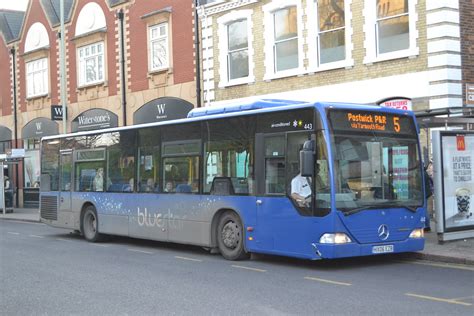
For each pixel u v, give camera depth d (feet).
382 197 34.06
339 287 28.37
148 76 80.18
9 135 111.65
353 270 33.30
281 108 34.91
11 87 110.63
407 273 31.91
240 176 37.50
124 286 29.78
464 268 33.27
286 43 62.75
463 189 40.73
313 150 32.42
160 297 26.86
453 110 44.50
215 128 39.55
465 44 49.70
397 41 52.29
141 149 46.55
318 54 59.11
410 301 24.95
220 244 39.14
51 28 99.71
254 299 26.04
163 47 78.59
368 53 54.03
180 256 41.04
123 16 84.33
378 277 30.86
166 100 77.87
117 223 48.88
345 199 32.50
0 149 114.93
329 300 25.48
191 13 73.87
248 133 36.99
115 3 85.25
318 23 59.16
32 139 106.73
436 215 39.70
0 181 88.84
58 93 98.48
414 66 50.62
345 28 56.13
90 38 90.33
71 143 55.26
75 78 93.86
